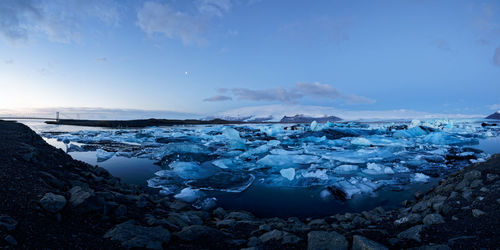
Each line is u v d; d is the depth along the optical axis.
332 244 3.48
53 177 5.16
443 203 4.86
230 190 8.51
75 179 6.11
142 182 9.50
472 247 3.00
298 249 3.60
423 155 14.91
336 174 10.67
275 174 10.84
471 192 4.96
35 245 2.62
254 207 7.05
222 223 4.92
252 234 4.39
